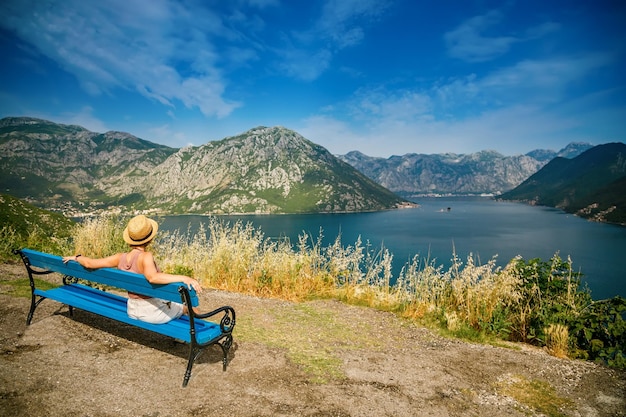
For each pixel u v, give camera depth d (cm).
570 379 504
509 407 414
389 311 779
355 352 536
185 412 336
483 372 508
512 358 569
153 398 356
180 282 378
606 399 452
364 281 912
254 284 886
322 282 933
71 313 568
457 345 613
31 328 510
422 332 664
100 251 1059
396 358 529
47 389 356
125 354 451
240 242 981
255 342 530
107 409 330
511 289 741
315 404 370
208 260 965
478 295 749
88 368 407
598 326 632
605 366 561
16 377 373
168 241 1056
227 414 337
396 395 411
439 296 828
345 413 359
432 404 400
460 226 19525
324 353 516
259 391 386
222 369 430
